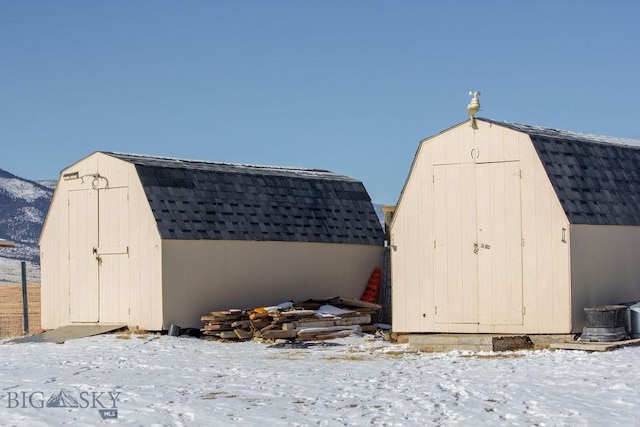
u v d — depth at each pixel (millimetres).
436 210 22547
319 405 14883
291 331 26156
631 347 19891
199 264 27953
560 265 20953
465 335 21859
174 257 27328
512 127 21844
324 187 33250
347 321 27234
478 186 22031
